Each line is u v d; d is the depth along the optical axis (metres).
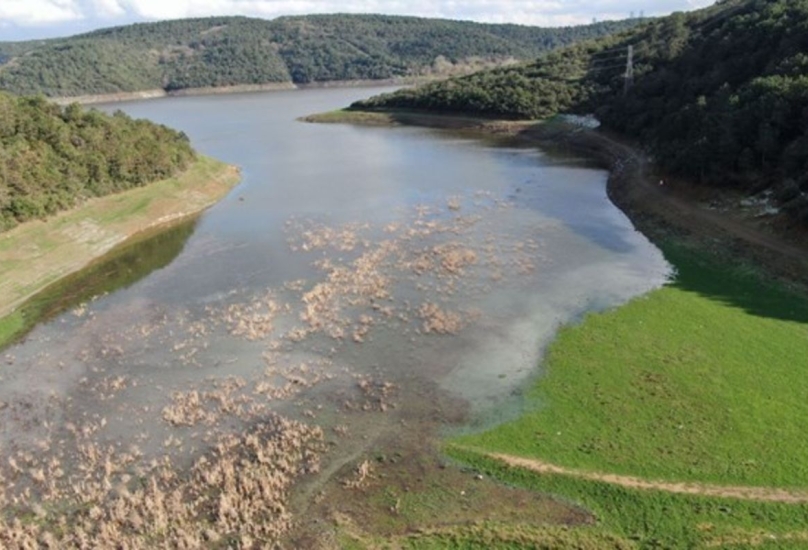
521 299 52.59
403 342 46.75
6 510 32.69
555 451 34.72
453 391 40.75
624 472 32.72
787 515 29.28
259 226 75.94
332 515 31.39
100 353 47.50
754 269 55.53
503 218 74.31
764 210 63.84
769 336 44.47
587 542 28.75
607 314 49.31
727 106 75.94
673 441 34.72
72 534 30.91
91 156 80.00
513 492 32.19
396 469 34.31
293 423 38.12
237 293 56.59
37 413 40.56
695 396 38.38
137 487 33.78
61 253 66.44
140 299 56.72
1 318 54.50
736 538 28.31
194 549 29.69
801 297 50.03
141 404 40.91
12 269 61.16
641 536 28.94
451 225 72.06
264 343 47.50
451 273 58.19
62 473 35.09
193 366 45.03
